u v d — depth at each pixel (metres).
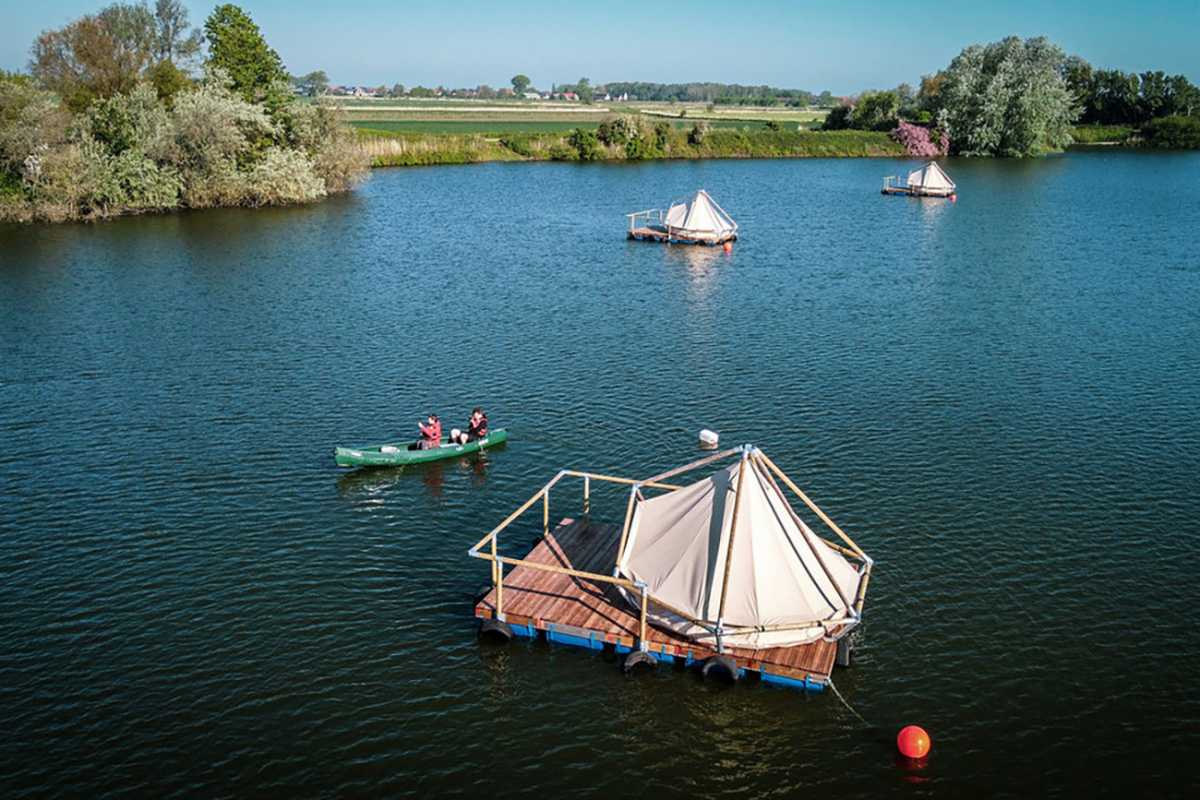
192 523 40.12
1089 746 27.69
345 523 40.44
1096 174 171.12
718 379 58.19
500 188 146.88
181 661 31.14
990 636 32.66
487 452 47.62
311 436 49.34
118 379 57.38
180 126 119.12
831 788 26.27
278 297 77.31
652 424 51.12
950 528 39.72
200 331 67.38
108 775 26.22
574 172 170.25
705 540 32.19
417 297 78.06
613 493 43.47
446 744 27.73
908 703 29.52
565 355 62.84
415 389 56.28
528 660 31.67
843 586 32.44
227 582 35.75
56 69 131.12
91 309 72.94
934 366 60.81
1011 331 68.88
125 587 35.28
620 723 28.75
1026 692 29.91
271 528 39.88
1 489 42.81
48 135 110.19
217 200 124.75
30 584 35.34
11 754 26.88
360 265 89.81
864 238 107.00
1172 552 37.88
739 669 30.41
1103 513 41.03
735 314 73.50
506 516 41.25
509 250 98.44
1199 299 78.44
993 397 55.19
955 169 180.50
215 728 28.12
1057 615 33.81
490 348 64.19
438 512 41.56
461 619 33.88
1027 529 39.66
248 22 135.12
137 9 139.25
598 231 110.56
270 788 25.89
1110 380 58.16
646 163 188.38
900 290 81.69
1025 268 90.56
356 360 61.41
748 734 28.31
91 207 113.12
